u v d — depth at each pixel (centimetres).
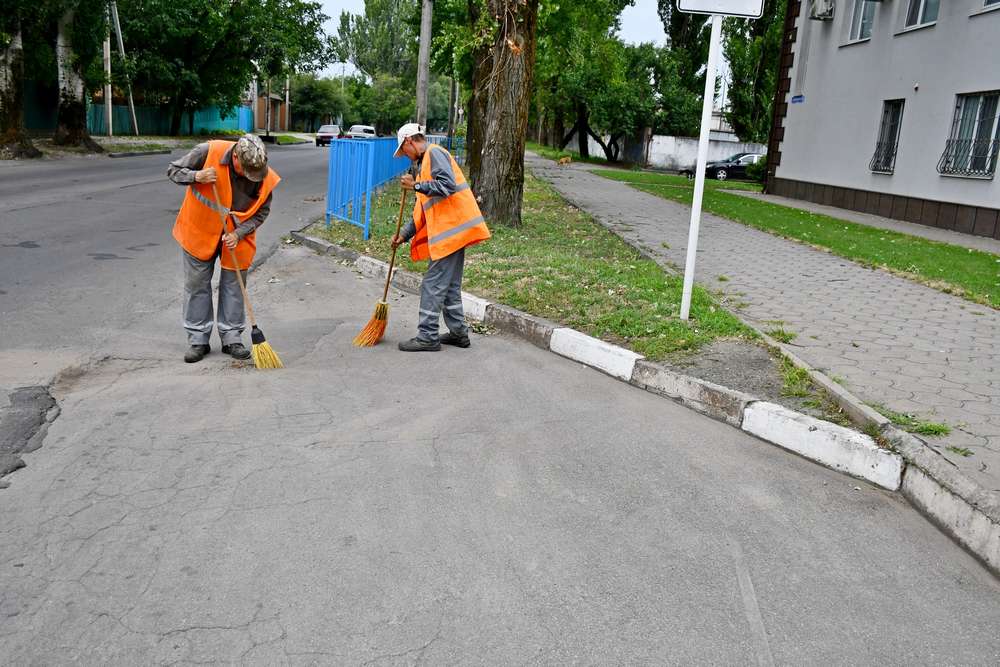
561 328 641
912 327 678
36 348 572
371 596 294
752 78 4200
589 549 333
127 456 402
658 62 5100
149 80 4219
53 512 345
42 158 2481
